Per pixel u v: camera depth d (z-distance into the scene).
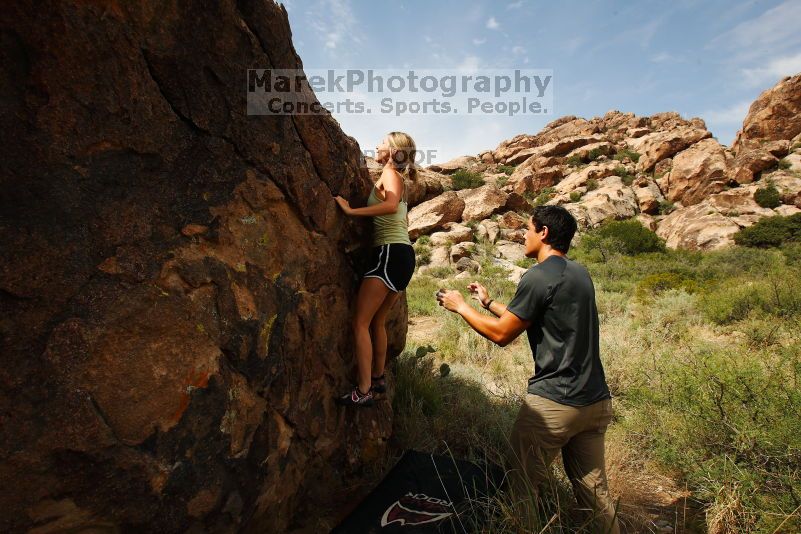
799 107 38.28
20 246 1.29
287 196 2.28
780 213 28.59
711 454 3.44
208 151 1.83
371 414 3.33
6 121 1.27
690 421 3.68
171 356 1.63
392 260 2.81
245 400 1.96
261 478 2.07
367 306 2.84
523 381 5.31
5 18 1.24
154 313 1.59
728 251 22.88
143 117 1.57
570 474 2.61
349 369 3.04
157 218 1.64
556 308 2.40
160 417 1.57
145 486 1.52
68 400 1.35
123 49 1.49
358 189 3.04
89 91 1.42
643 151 44.09
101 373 1.43
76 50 1.37
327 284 2.72
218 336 1.82
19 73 1.28
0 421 1.22
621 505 3.05
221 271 1.86
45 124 1.33
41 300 1.32
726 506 2.81
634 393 4.72
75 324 1.38
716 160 35.34
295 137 2.33
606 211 33.66
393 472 2.71
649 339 6.88
